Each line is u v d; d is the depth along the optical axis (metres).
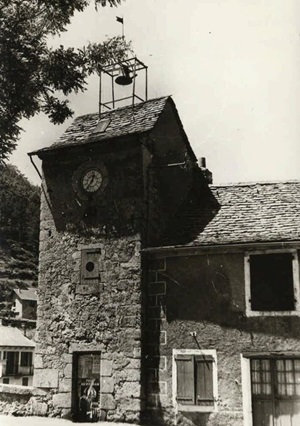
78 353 13.70
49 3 8.52
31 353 34.62
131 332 13.06
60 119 9.14
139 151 14.08
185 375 12.59
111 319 13.38
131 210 13.84
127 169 14.13
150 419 12.60
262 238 12.71
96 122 15.96
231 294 12.69
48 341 13.95
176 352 12.81
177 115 16.41
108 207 14.16
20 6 8.38
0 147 8.23
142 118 15.05
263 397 11.95
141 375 12.77
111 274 13.67
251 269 12.70
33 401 13.65
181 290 13.19
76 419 13.14
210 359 12.46
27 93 8.41
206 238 13.41
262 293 12.50
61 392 13.42
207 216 14.72
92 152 14.70
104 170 14.41
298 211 13.86
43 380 13.69
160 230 14.59
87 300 13.78
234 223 13.97
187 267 13.28
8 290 34.41
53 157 15.19
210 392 12.27
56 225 14.72
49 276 14.43
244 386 12.00
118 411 12.70
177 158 16.33
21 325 35.62
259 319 12.31
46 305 14.24
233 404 12.01
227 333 12.49
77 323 13.74
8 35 8.27
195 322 12.84
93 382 13.34
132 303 13.23
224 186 15.98
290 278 12.34
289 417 11.70
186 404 12.39
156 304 13.35
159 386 12.77
